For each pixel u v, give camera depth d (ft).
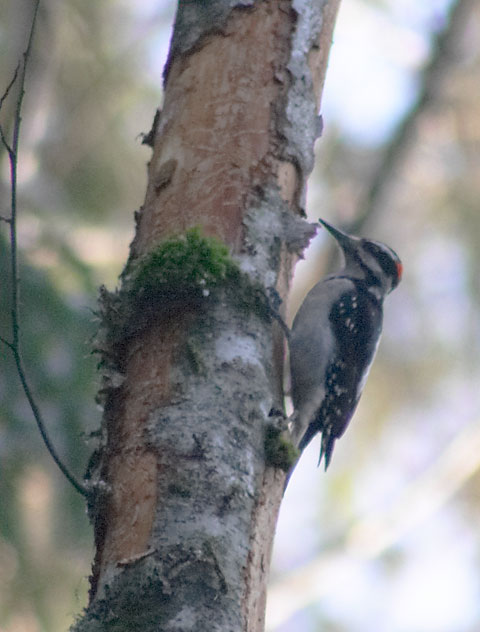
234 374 21.94
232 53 25.90
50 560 37.40
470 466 59.82
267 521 21.15
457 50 59.00
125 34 52.47
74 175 49.65
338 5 27.94
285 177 25.36
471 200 59.11
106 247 47.44
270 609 56.59
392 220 59.52
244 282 23.24
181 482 20.12
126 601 18.71
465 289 58.13
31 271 36.60
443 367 58.90
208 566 19.16
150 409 21.33
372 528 59.82
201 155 24.91
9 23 48.73
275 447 21.66
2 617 36.58
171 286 22.59
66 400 35.35
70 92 50.96
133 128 51.24
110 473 20.99
